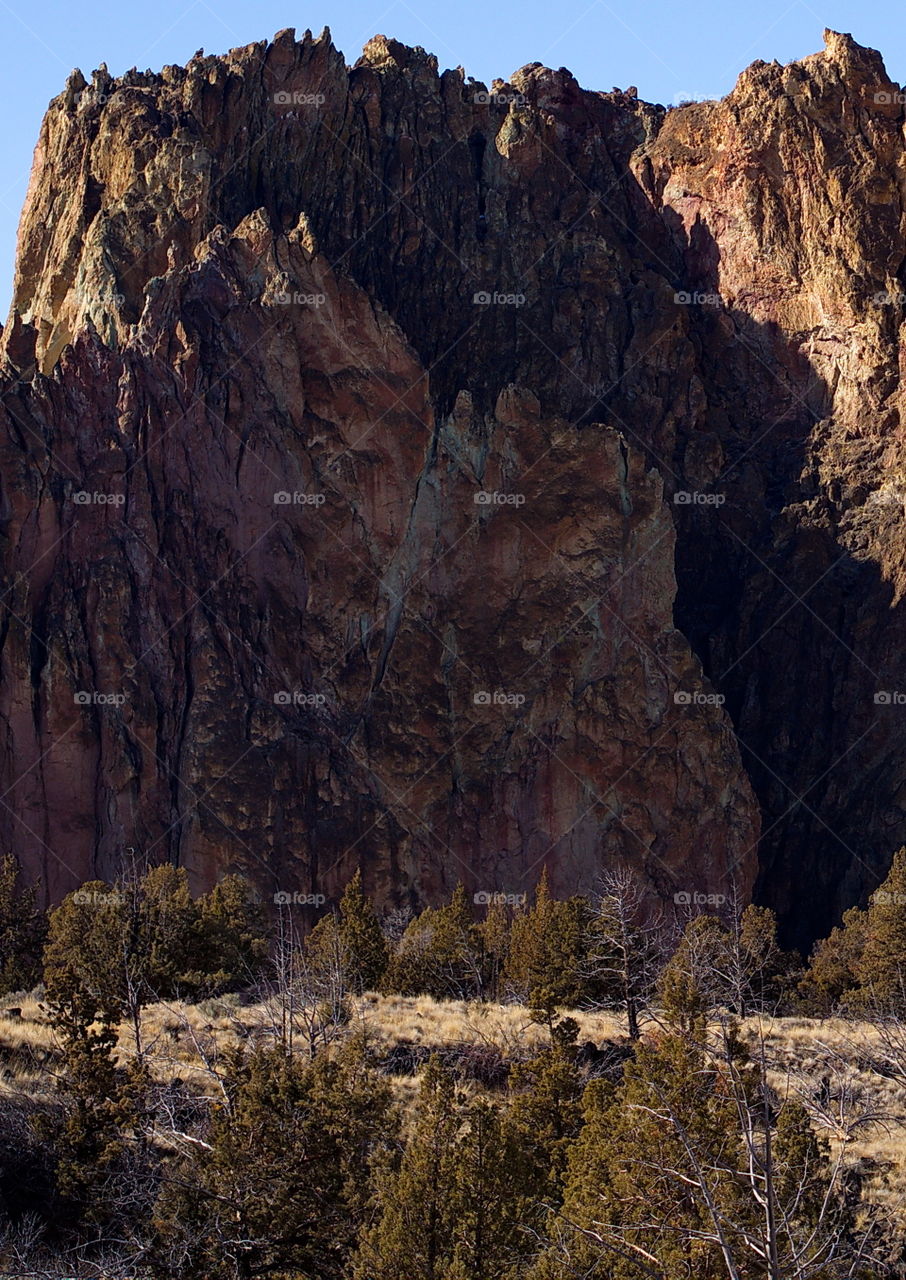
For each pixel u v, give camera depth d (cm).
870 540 16512
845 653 16012
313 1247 4681
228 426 15038
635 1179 4550
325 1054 5341
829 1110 5344
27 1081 5569
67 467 14850
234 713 14338
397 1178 4722
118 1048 5891
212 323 15350
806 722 15875
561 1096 5409
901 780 15100
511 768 14675
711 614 16600
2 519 14550
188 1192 4731
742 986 5322
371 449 15338
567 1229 4566
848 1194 5275
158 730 14262
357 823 14300
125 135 16812
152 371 15100
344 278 15675
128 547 14638
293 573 14988
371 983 8125
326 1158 4775
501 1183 4694
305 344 15462
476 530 15338
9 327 16675
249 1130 4794
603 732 14712
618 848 14450
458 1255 4559
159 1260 4650
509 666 15012
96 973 6800
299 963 7138
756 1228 4381
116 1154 5059
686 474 17025
